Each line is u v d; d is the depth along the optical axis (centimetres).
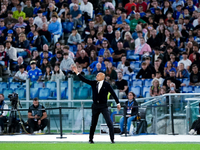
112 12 8250
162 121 4856
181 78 6188
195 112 4797
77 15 8238
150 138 4141
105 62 6412
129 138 4153
